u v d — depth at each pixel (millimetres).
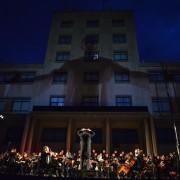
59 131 23984
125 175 14961
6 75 28078
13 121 24438
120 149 22469
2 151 23297
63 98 26062
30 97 26328
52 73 27844
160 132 23078
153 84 26125
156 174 14516
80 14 33406
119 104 25375
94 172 14430
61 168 15320
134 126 23438
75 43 30422
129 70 27453
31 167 15914
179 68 26797
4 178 13805
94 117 22656
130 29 31469
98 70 27781
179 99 24953
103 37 30781
